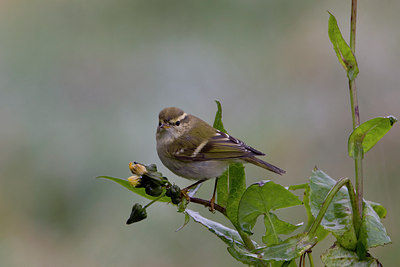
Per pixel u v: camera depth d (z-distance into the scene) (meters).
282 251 4.25
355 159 4.43
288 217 10.79
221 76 12.27
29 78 11.84
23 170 11.19
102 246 10.88
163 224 10.98
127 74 12.22
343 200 4.70
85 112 11.83
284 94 12.34
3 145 11.31
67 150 11.38
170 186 5.09
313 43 12.56
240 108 12.26
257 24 12.55
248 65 12.41
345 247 4.56
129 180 5.03
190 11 12.52
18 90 11.73
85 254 10.84
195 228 10.98
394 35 12.39
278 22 12.62
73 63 12.14
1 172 11.13
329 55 12.52
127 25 12.51
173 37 12.44
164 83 12.20
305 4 12.65
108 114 11.88
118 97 12.05
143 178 5.03
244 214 4.92
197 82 12.24
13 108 11.57
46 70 11.97
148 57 12.32
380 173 11.14
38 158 11.23
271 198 4.85
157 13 12.53
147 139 11.66
